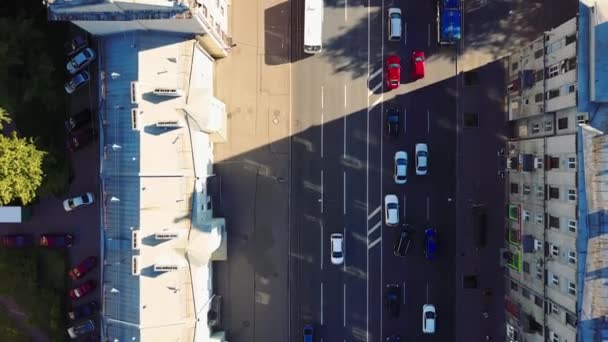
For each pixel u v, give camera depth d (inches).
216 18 1962.4
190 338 1903.3
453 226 2228.1
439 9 2183.8
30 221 2193.7
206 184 2112.5
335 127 2218.3
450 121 2222.0
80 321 2202.3
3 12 2023.9
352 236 2229.3
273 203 2225.6
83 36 2137.1
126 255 1876.2
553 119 1841.8
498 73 2220.7
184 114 1865.2
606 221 1565.0
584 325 1563.7
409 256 2234.3
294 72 2213.3
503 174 2217.0
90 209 2198.6
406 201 2226.9
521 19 2229.3
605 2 1594.5
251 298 2233.0
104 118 1891.0
